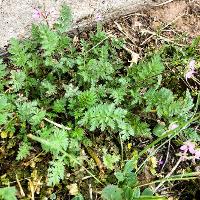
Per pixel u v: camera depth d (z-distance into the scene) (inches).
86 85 10.3
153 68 9.8
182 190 9.9
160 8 11.9
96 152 9.9
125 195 8.9
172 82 10.9
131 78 10.3
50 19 11.0
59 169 9.1
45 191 9.5
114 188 8.9
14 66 10.7
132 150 10.1
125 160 9.8
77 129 9.6
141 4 11.6
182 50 11.0
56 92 9.9
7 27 10.8
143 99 10.3
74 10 11.1
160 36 11.5
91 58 10.6
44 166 9.7
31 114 9.6
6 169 9.7
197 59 10.8
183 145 9.6
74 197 9.1
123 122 9.5
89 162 9.7
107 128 10.0
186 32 11.4
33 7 11.0
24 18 10.9
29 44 10.2
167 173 10.0
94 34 11.4
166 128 10.1
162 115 10.4
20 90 10.2
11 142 9.8
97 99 9.9
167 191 9.9
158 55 9.9
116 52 11.0
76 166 9.6
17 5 10.9
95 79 10.0
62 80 10.4
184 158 9.7
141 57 11.1
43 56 10.3
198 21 11.9
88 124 9.7
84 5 11.2
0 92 9.9
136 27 11.6
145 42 11.4
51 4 11.1
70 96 9.8
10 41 9.9
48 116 9.9
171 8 11.9
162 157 10.2
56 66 10.0
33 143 9.8
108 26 11.5
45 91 10.1
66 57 10.4
